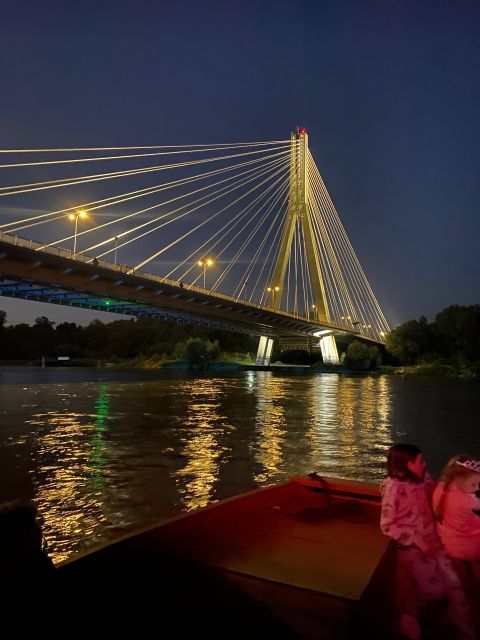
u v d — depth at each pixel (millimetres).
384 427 23812
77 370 104375
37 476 12883
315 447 17859
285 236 98750
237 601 3695
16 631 3195
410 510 4082
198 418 26016
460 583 3932
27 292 54938
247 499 5531
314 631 3408
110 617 3531
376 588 3928
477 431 22766
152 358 139000
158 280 60531
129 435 20109
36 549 3418
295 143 102938
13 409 29750
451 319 106562
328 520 5227
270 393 45375
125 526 9047
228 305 72688
